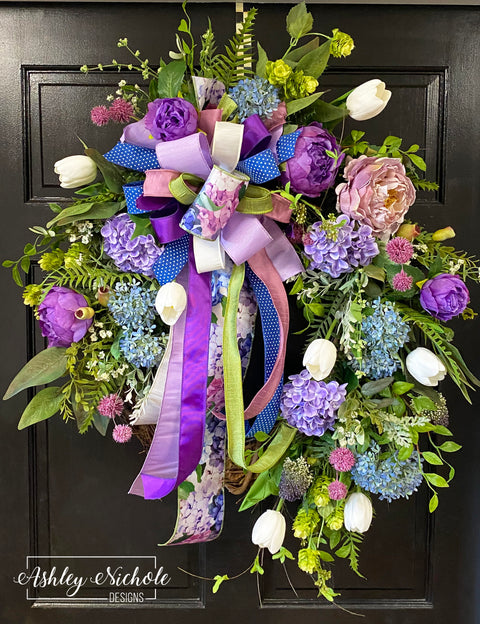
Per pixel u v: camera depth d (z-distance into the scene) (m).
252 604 1.02
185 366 0.77
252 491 0.84
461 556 1.02
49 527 1.01
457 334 1.01
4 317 1.00
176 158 0.73
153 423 0.82
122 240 0.77
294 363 0.96
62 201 0.99
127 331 0.79
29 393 1.00
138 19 0.97
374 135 0.99
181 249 0.79
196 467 0.83
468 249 1.00
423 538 1.03
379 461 0.81
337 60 0.98
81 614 1.02
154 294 0.80
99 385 0.82
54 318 0.77
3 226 0.99
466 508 1.02
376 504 1.02
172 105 0.72
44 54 0.98
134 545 1.02
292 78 0.79
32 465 1.01
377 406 0.79
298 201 0.81
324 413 0.78
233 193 0.72
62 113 0.99
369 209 0.77
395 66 0.98
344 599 1.02
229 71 0.81
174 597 1.02
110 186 0.81
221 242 0.77
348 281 0.80
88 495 1.01
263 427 0.82
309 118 0.84
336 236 0.76
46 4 0.97
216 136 0.73
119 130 0.99
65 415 0.84
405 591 1.02
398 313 0.79
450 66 0.99
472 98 1.00
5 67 0.98
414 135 0.99
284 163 0.78
